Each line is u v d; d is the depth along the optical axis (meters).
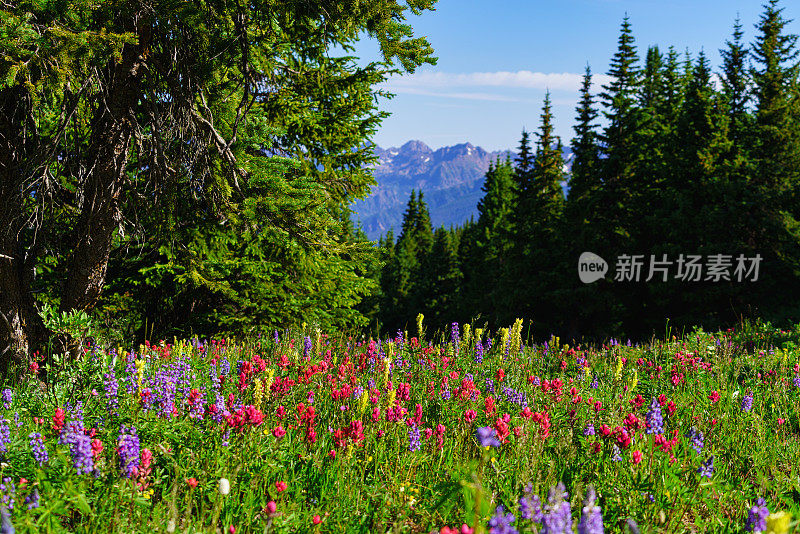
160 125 8.33
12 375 6.65
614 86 31.83
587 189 32.25
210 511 3.52
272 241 9.09
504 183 50.91
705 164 28.59
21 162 8.27
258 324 13.02
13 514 2.90
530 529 2.90
